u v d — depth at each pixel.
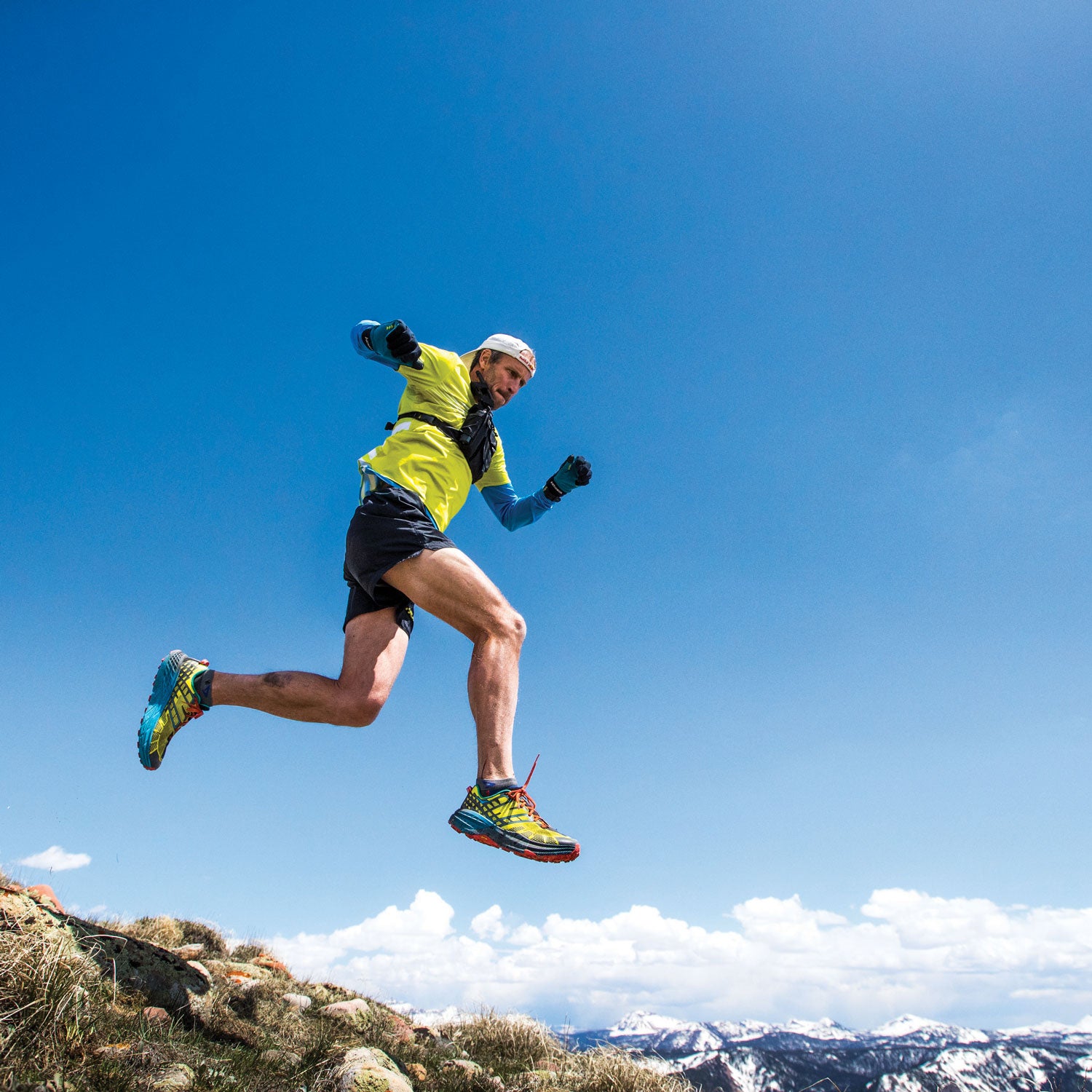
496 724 2.72
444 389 3.26
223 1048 2.93
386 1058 3.16
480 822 2.59
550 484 3.87
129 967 3.13
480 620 2.84
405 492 3.00
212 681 3.04
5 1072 1.93
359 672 2.95
